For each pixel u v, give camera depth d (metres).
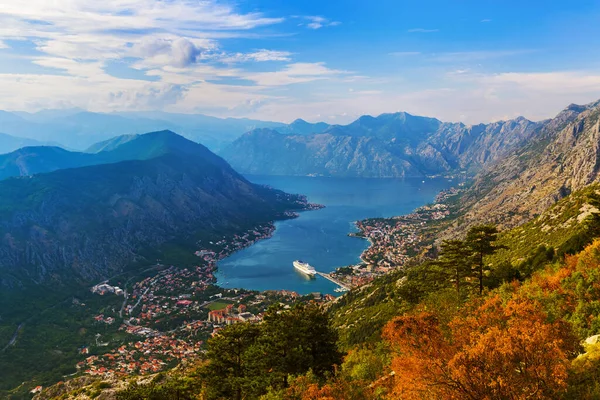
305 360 49.88
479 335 28.03
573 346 28.58
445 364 25.86
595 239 56.06
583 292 40.59
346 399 37.56
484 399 23.05
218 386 56.25
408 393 26.11
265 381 49.72
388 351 51.31
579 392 24.41
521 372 23.91
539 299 43.47
